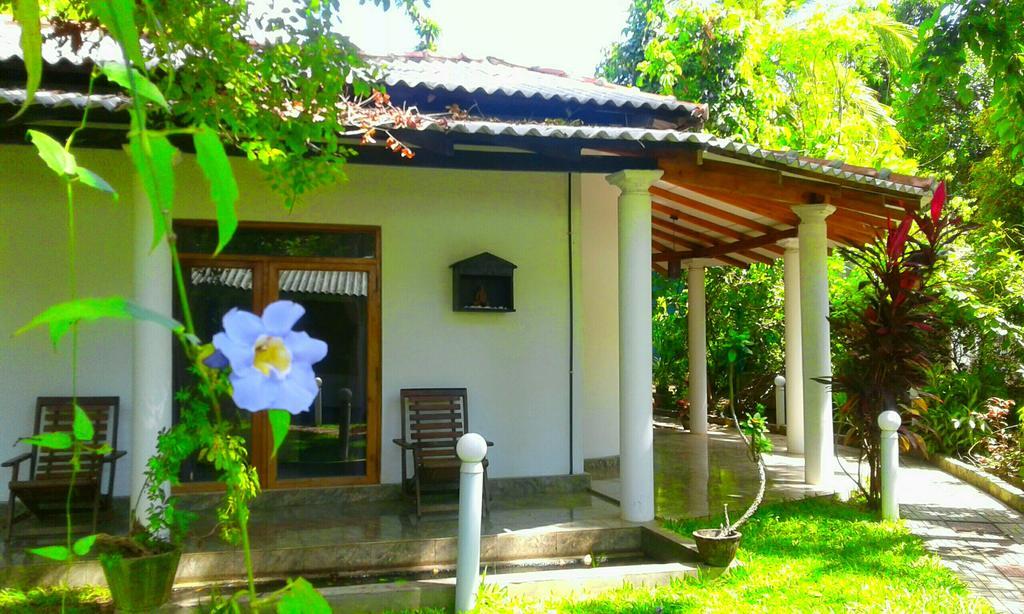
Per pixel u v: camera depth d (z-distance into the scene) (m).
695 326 13.43
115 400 7.28
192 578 5.77
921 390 8.21
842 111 16.11
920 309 8.09
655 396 17.62
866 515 7.59
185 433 5.04
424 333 8.24
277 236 7.91
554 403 8.58
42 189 7.34
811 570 5.95
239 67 4.05
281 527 6.70
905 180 7.32
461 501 5.28
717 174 7.24
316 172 4.61
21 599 5.25
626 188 6.95
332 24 4.30
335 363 8.00
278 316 1.02
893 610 5.08
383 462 8.02
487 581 5.51
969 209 14.27
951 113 19.11
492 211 8.48
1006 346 11.70
